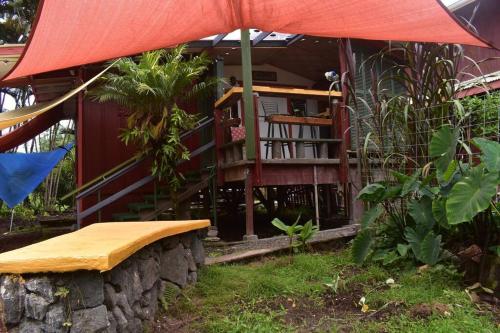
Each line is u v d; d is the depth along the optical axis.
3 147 7.98
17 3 12.80
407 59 4.10
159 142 6.09
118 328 2.12
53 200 12.47
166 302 2.91
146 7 2.78
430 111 3.80
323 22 3.48
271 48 7.80
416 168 3.78
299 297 3.07
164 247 3.15
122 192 6.25
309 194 8.27
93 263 1.88
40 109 5.79
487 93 3.64
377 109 4.20
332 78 6.37
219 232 6.92
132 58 6.99
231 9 3.24
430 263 3.21
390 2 2.98
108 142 7.54
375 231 3.96
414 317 2.55
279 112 8.74
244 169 5.57
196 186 6.48
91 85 7.14
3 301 1.94
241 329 2.45
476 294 2.88
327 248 4.80
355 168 6.21
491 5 7.92
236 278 3.58
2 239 7.91
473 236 3.26
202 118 7.45
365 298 2.92
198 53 7.39
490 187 2.71
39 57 3.01
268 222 8.00
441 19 3.07
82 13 2.55
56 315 1.92
